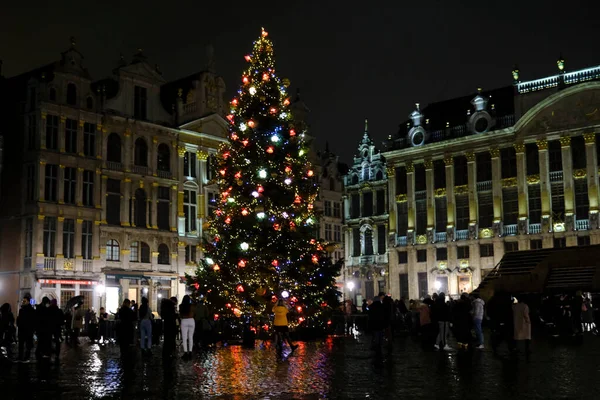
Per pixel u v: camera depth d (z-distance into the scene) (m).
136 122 53.84
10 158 49.59
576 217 57.47
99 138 51.25
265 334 34.31
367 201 72.38
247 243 32.34
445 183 64.88
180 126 56.97
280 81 34.75
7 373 19.47
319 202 70.69
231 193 33.66
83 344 34.41
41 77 48.19
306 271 32.88
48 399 14.51
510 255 53.06
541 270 48.28
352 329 41.19
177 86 61.50
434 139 66.00
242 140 33.69
